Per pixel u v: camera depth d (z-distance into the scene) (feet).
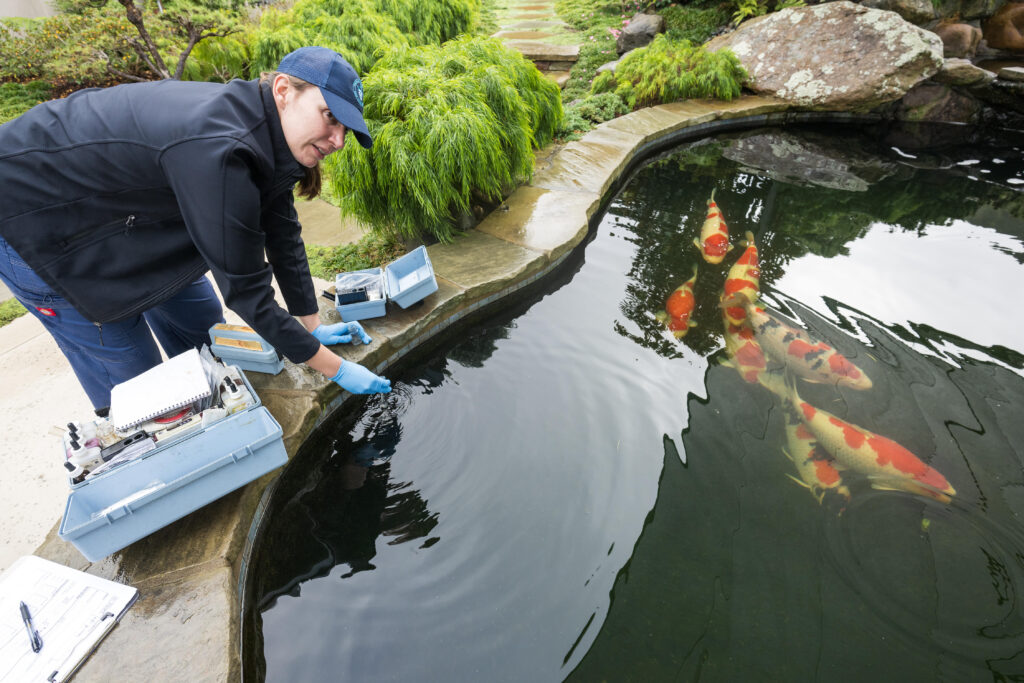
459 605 6.48
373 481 8.13
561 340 10.93
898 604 6.24
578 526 7.34
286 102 5.37
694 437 8.56
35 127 5.29
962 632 5.95
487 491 7.88
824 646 5.89
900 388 9.30
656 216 15.64
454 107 12.48
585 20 36.04
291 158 5.80
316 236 14.17
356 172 11.77
